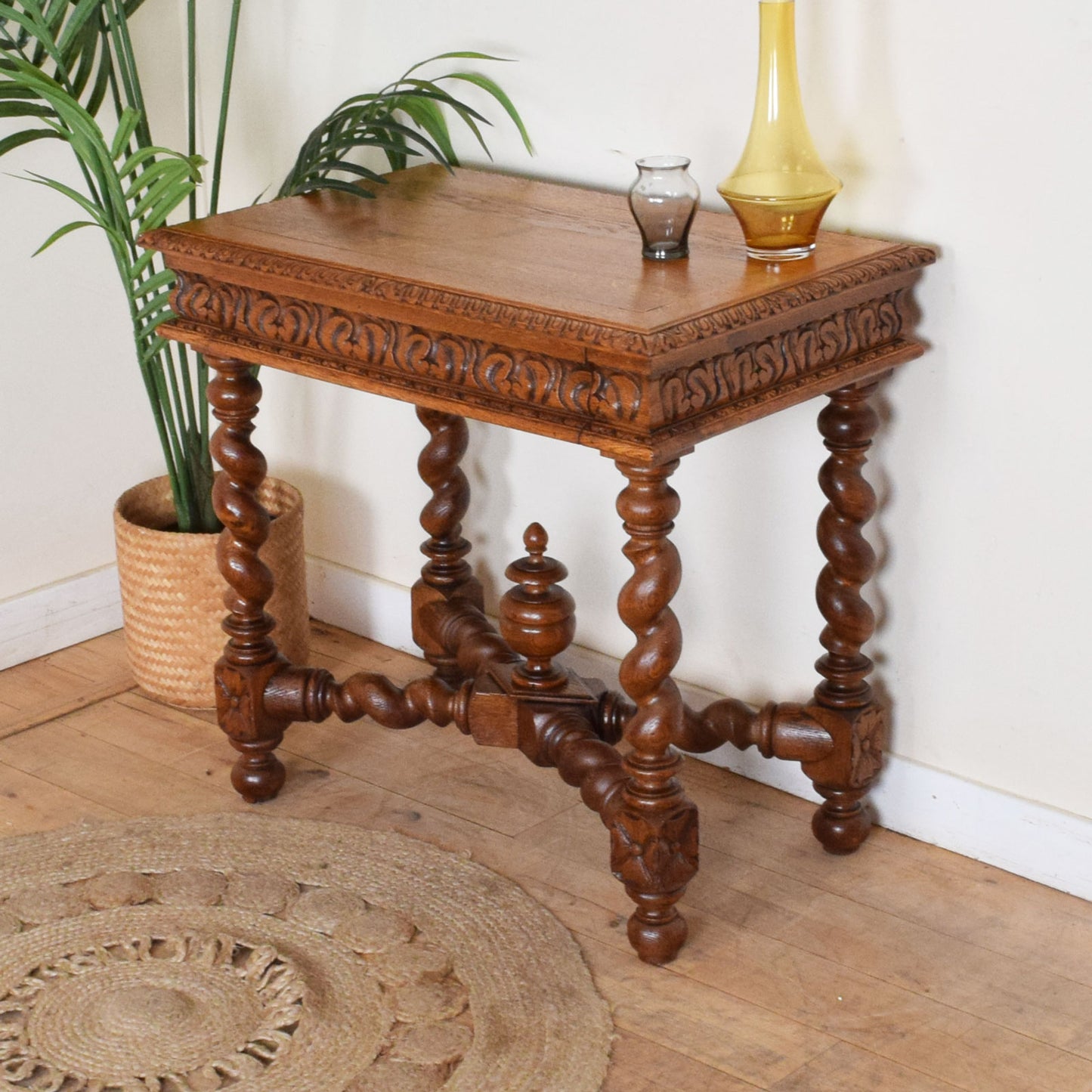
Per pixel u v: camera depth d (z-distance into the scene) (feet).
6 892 8.48
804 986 7.79
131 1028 7.48
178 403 10.10
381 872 8.65
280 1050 7.34
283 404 11.40
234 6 9.42
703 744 8.82
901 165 8.06
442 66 9.80
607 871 8.70
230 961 7.95
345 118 9.32
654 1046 7.39
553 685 8.59
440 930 8.18
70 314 10.83
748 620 9.50
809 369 7.43
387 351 7.54
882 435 8.57
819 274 7.39
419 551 10.95
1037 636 8.33
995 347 8.02
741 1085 7.13
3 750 9.96
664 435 6.77
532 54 9.35
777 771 9.54
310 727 10.20
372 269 7.55
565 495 10.04
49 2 9.09
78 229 10.69
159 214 8.86
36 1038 7.43
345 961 7.95
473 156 9.91
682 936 7.93
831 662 8.59
